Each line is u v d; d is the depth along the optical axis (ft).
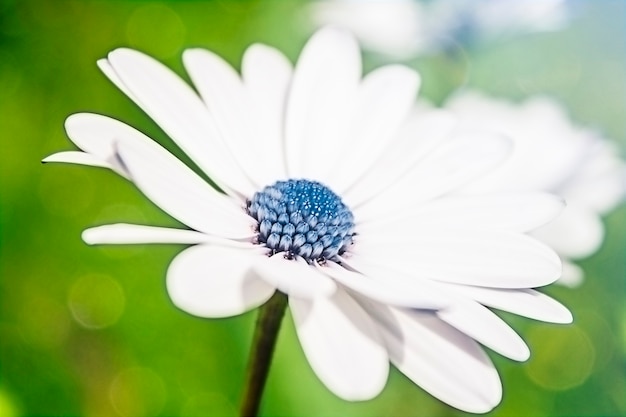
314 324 0.52
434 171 0.62
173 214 0.51
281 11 1.00
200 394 0.82
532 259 0.56
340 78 0.64
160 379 0.82
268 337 0.55
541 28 0.89
